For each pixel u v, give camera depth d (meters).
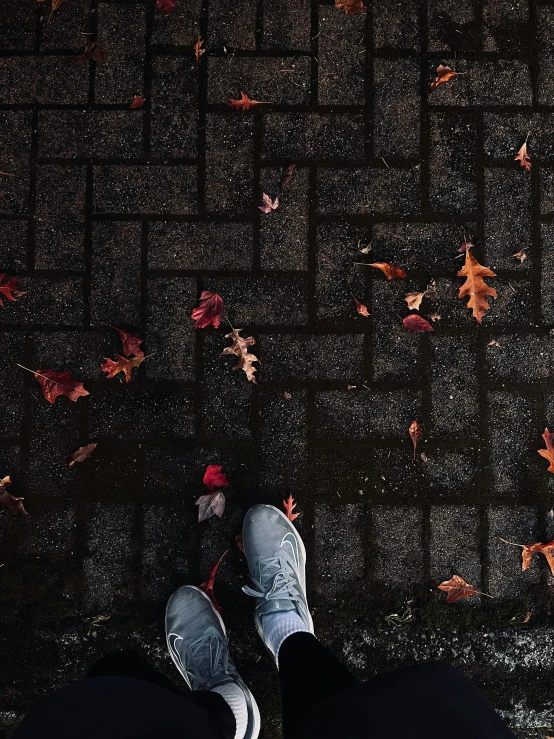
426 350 2.12
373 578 2.10
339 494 2.10
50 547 2.09
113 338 2.12
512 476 2.11
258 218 2.13
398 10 2.12
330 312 2.12
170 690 1.69
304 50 2.13
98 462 2.10
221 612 2.09
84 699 1.40
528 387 2.12
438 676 1.39
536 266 2.13
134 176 2.13
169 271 2.12
